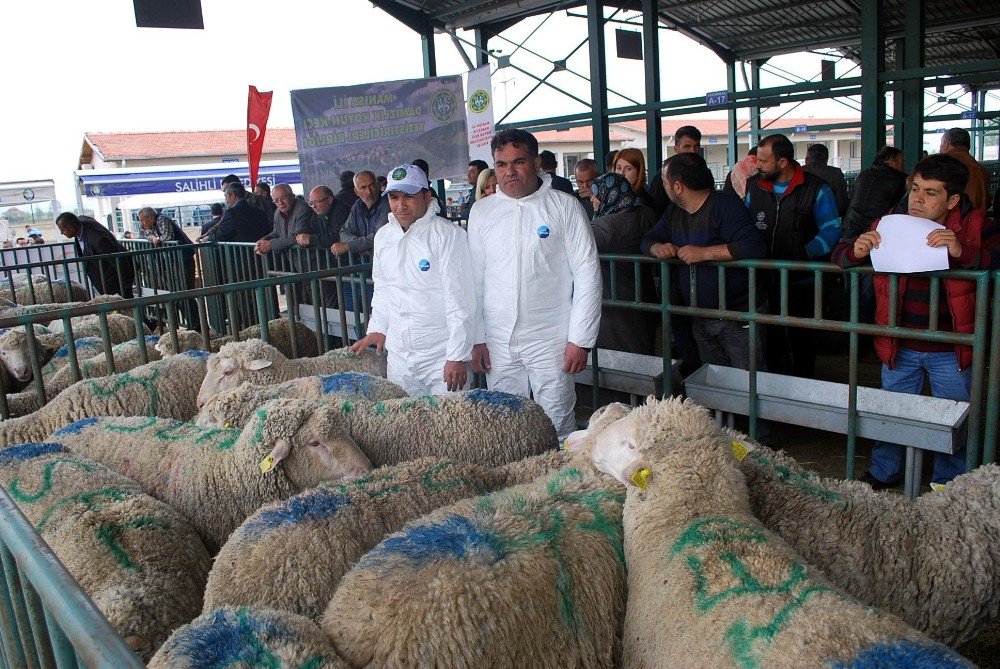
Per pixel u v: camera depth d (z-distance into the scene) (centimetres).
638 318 507
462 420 354
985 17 1234
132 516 281
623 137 3888
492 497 252
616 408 317
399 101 1002
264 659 174
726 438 244
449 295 394
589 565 223
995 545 240
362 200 708
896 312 338
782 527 254
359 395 393
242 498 321
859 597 240
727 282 438
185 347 600
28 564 128
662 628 200
